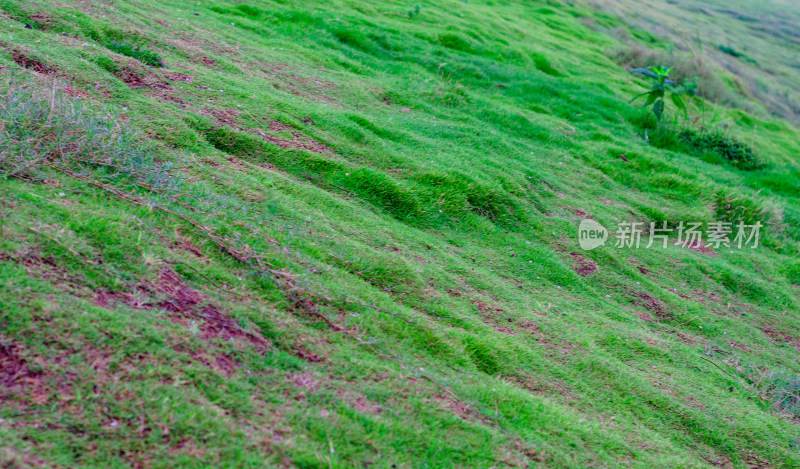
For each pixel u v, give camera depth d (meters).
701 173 9.64
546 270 5.23
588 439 3.12
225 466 2.12
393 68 9.73
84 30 5.93
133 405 2.20
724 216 8.34
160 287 2.90
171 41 6.84
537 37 16.52
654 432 3.52
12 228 2.79
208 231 3.50
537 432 3.03
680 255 6.69
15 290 2.43
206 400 2.35
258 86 6.52
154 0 8.61
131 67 5.50
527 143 8.49
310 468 2.27
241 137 5.07
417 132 7.11
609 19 24.67
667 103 13.89
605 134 9.90
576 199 7.11
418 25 12.99
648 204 7.75
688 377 4.32
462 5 16.53
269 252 3.59
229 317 2.90
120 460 2.01
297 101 6.48
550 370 3.72
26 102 3.82
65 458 1.94
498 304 4.30
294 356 2.87
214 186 4.14
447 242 5.10
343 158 5.56
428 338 3.47
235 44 7.79
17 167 3.30
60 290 2.56
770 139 14.39
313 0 11.97
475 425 2.85
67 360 2.26
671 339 4.91
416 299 3.89
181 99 5.35
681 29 29.73
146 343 2.48
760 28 39.44
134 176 3.76
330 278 3.65
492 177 6.37
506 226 5.80
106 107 4.47
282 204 4.26
